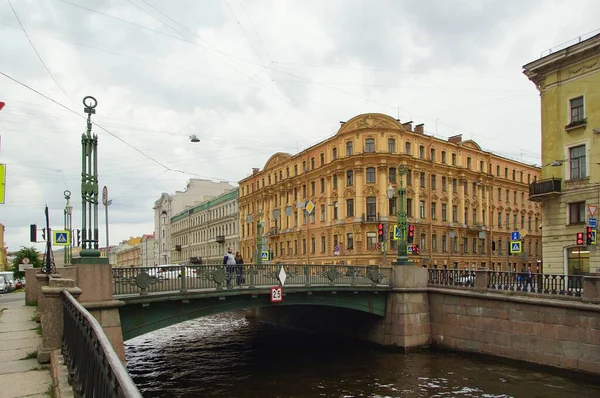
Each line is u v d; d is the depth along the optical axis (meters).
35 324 12.96
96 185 14.30
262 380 18.58
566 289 18.34
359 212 46.88
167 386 17.81
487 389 16.56
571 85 27.67
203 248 82.62
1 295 29.72
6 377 7.35
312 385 17.67
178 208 97.44
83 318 6.00
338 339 28.09
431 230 49.34
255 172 68.94
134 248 128.25
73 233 26.28
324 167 51.00
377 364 20.84
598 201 25.95
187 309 17.61
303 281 21.06
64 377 6.96
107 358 3.64
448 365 20.22
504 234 60.31
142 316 16.34
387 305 24.59
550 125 28.69
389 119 47.47
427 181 49.84
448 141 53.88
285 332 31.78
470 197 55.53
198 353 24.42
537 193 28.78
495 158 59.97
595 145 26.28
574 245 26.97
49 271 15.94
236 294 18.41
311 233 53.62
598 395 15.56
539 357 18.70
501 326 20.45
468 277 22.58
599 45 25.73
